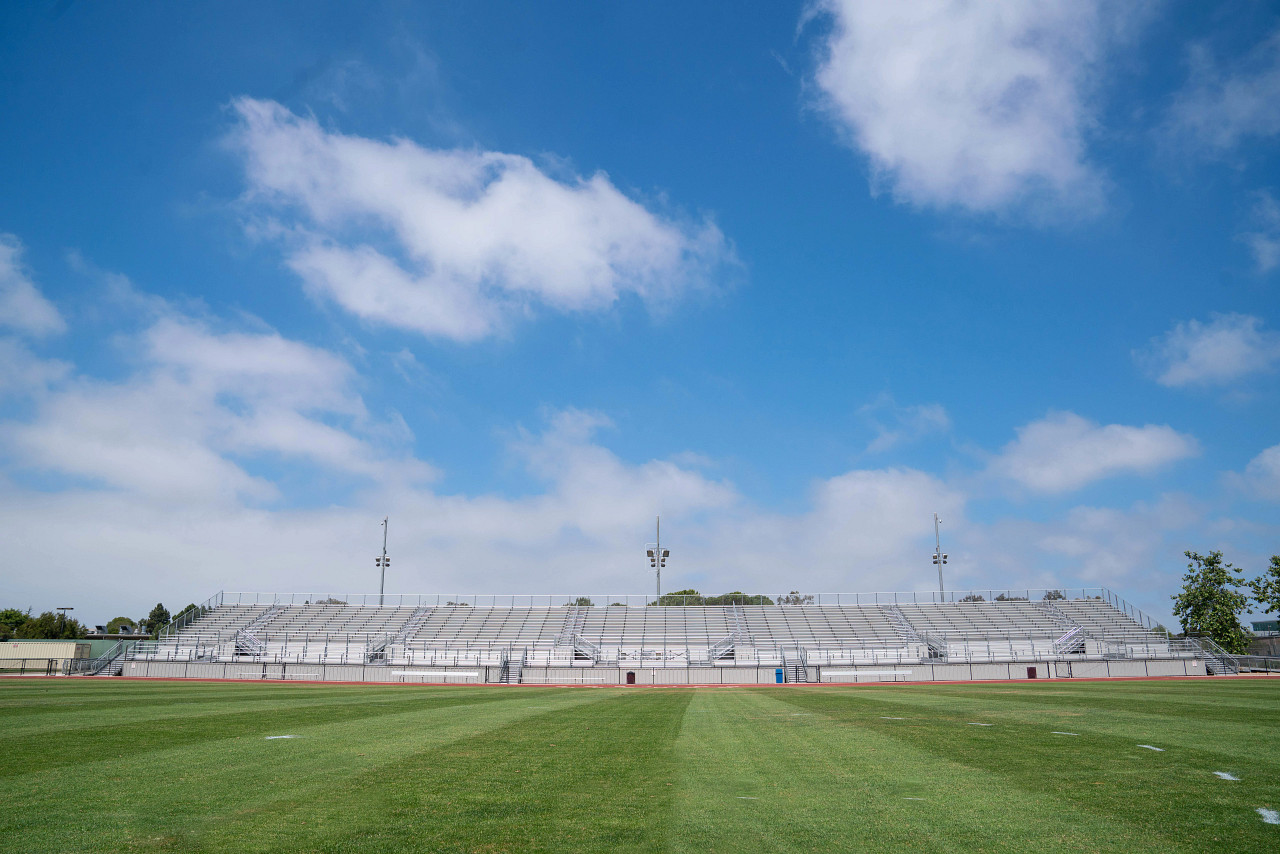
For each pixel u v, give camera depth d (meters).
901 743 16.47
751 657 64.94
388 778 12.21
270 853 8.24
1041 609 75.31
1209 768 13.14
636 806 10.41
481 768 13.21
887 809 10.24
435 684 48.84
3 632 102.81
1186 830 9.18
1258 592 69.19
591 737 17.59
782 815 9.92
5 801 10.44
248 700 28.58
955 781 12.11
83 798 10.62
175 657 63.69
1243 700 27.52
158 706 24.91
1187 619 71.88
